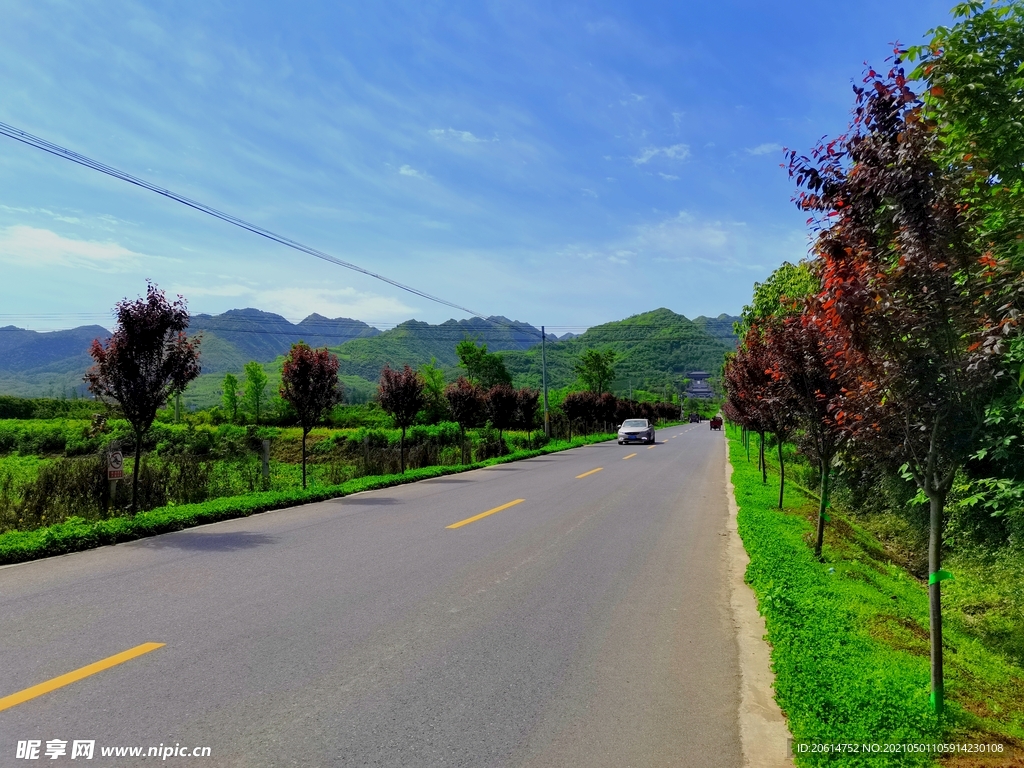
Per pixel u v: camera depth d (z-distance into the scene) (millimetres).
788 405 8906
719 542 9266
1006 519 10586
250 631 5141
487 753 3355
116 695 3943
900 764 3248
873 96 3795
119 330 10227
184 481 12656
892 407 3938
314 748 3369
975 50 5125
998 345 3264
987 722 3879
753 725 3734
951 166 3652
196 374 10852
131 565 7355
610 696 4098
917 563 11758
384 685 4191
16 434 31875
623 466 22312
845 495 17062
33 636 4941
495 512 11516
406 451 21125
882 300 3525
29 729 3502
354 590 6379
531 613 5781
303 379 14492
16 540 7969
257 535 9242
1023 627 7602
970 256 3529
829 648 4770
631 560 7980
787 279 15016
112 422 32438
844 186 3852
